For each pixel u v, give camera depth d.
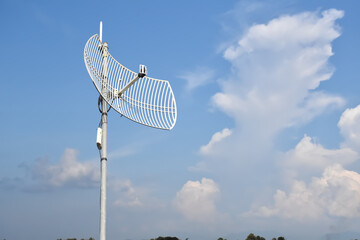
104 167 17.84
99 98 18.66
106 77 18.83
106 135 18.22
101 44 19.41
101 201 17.36
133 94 19.89
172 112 20.92
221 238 36.38
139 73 17.61
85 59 17.55
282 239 36.50
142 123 19.50
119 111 18.69
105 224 17.08
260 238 40.97
